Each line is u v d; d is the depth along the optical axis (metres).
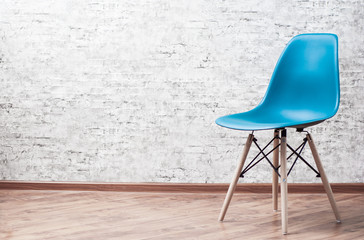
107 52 2.67
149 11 2.65
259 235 1.88
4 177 2.72
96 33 2.66
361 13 2.64
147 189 2.69
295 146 2.68
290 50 2.25
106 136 2.70
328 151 2.68
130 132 2.69
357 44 2.65
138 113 2.68
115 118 2.69
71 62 2.67
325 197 2.59
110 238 1.83
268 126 1.89
